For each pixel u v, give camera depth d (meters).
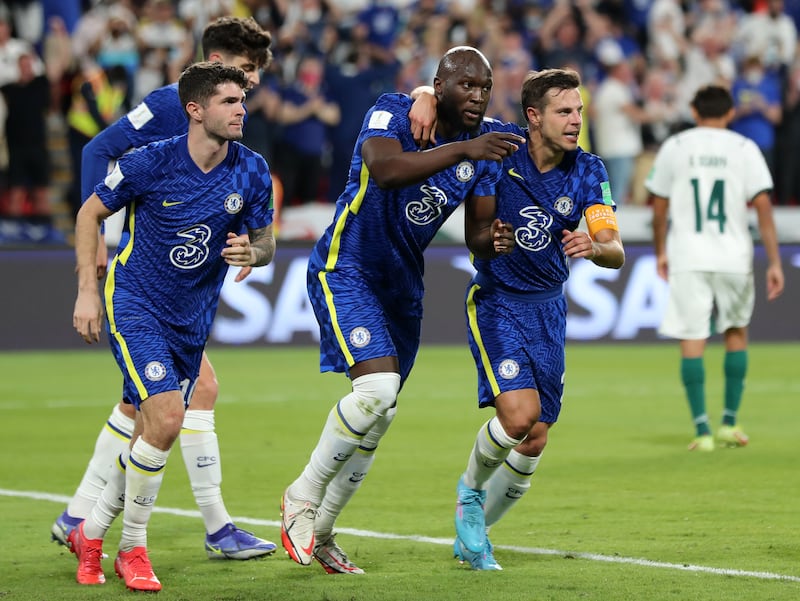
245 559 19.27
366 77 57.78
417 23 63.81
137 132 20.25
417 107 17.22
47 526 21.77
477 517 18.55
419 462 28.66
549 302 19.08
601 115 59.38
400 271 18.28
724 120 31.95
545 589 16.80
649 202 60.22
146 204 17.73
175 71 56.16
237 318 53.62
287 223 56.84
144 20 58.78
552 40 61.62
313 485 17.73
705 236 31.23
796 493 24.70
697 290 30.83
